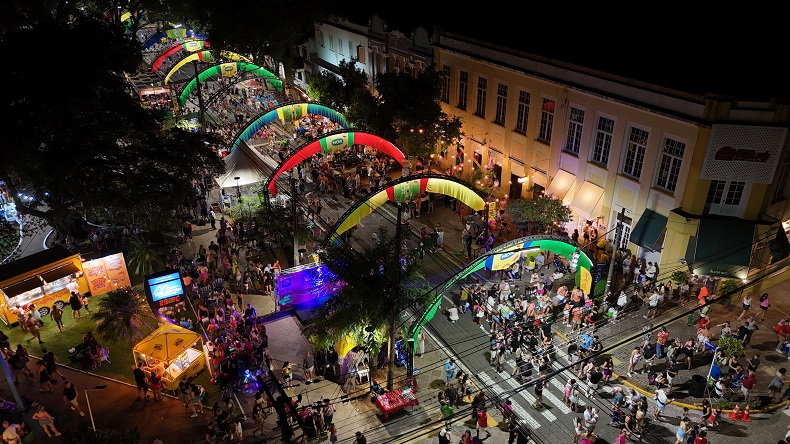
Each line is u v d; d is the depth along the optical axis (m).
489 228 31.33
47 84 22.72
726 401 19.66
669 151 24.75
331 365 21.95
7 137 22.11
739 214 23.95
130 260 28.44
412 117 34.84
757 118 21.72
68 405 19.97
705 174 23.06
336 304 20.14
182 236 31.84
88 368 22.12
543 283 25.44
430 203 35.12
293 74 59.34
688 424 17.75
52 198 26.08
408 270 20.12
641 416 18.61
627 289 26.08
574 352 22.06
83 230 31.95
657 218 25.78
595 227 29.11
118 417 19.81
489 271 28.55
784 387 20.23
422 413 20.34
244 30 45.00
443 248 30.80
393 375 22.08
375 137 32.19
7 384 20.98
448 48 37.28
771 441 18.25
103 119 25.73
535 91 31.45
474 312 24.86
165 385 21.14
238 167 32.94
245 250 30.97
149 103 51.41
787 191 24.47
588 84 27.86
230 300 25.05
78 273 26.00
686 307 24.53
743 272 23.28
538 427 19.36
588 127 28.47
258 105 53.22
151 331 24.31
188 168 27.48
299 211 30.62
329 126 45.66
